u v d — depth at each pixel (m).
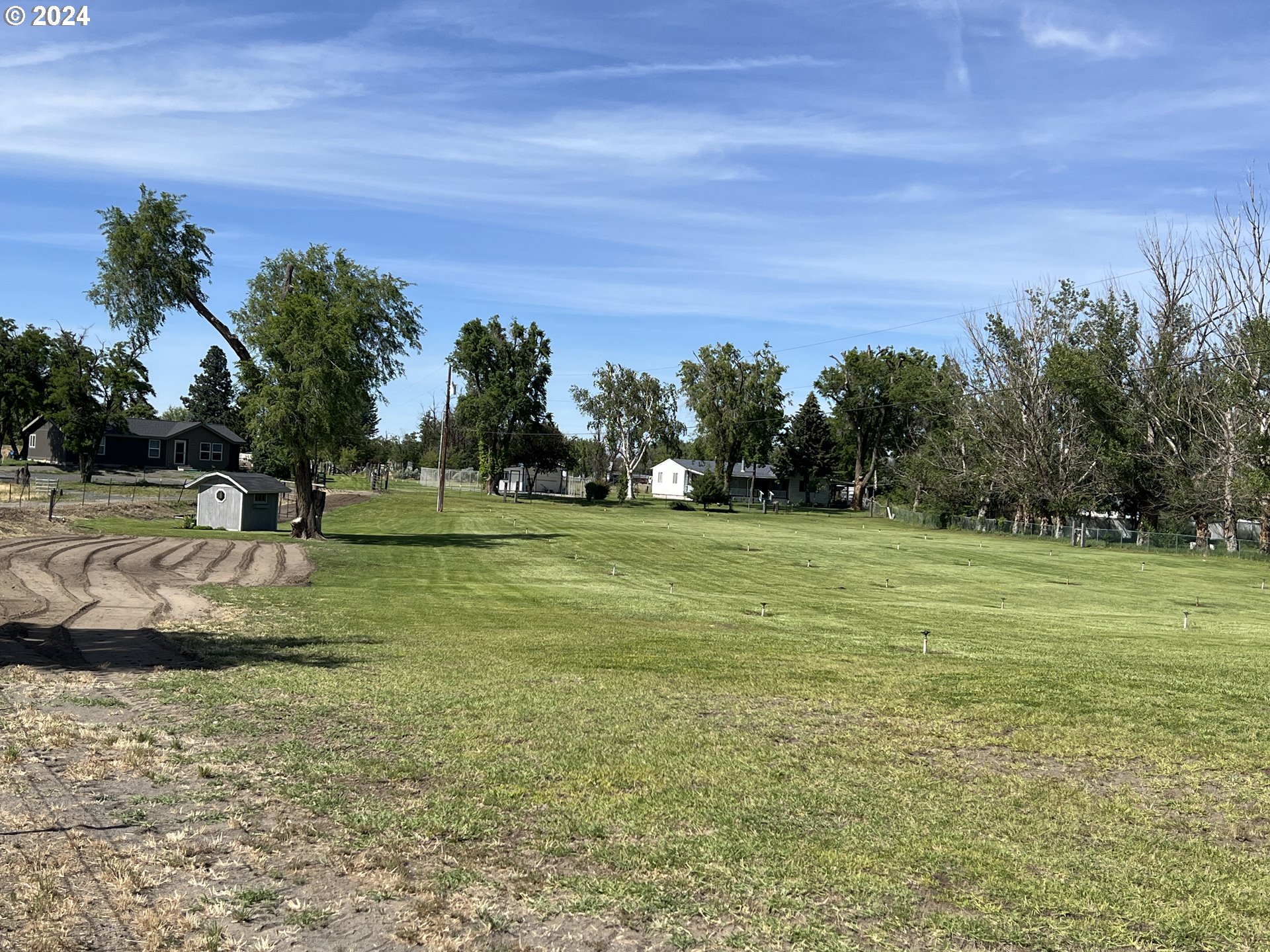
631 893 5.74
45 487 55.69
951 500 75.69
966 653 15.94
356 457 114.56
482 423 89.00
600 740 9.28
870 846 6.55
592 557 39.16
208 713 10.14
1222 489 54.66
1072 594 31.64
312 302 37.50
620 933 5.25
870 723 10.13
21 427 93.88
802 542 51.69
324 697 11.06
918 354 103.25
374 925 5.32
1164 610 27.16
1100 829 6.93
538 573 32.62
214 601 21.09
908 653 15.88
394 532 47.06
